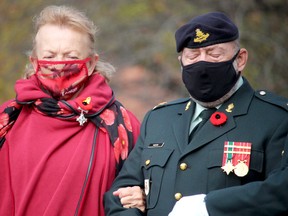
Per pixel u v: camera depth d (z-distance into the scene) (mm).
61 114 14156
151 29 35219
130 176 13398
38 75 14344
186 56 12844
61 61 14102
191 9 34281
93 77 14625
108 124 14422
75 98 14453
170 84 34094
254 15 33031
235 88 12906
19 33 36188
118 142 14359
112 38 35375
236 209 11734
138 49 34969
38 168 13836
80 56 14242
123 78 35000
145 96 34469
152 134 13391
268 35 32531
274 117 12531
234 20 32656
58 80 14172
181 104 13602
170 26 34125
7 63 35188
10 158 14078
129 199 13047
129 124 14719
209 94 12734
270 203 11562
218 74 12625
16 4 36906
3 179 14062
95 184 13984
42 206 13781
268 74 31500
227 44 12656
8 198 13945
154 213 12773
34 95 14211
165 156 12914
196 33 12680
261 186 11648
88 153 14094
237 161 12320
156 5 35344
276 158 12227
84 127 14320
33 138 14094
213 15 12828
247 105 12750
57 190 13758
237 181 12273
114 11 35969
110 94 14719
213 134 12641
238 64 12883
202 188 12406
